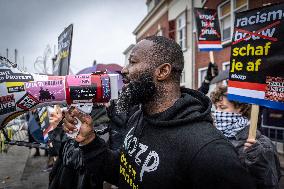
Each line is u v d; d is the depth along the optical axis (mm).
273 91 2092
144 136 1261
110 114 2088
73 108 1311
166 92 1295
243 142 2223
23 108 1247
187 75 14586
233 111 2398
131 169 1276
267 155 1991
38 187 5184
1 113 1228
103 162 1424
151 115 1283
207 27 5406
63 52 2363
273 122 7277
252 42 2229
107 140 2039
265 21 2182
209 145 1050
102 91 1278
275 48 2111
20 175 5875
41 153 7645
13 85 1212
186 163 1080
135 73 1299
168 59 1273
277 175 2049
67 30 2287
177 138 1132
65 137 2088
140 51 1299
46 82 1247
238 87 2275
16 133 5625
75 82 1260
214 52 11805
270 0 8312
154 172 1155
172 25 16312
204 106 1288
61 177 2117
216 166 1011
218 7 11352
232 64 2338
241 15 2330
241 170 1032
